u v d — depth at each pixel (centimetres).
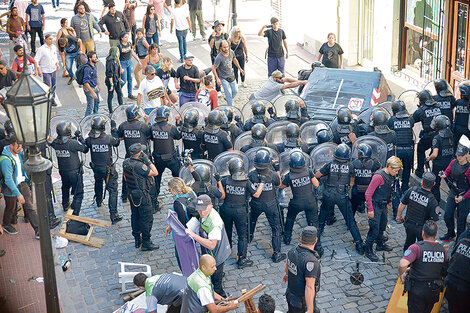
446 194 1159
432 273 771
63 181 1115
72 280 969
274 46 1723
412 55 1720
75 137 1116
